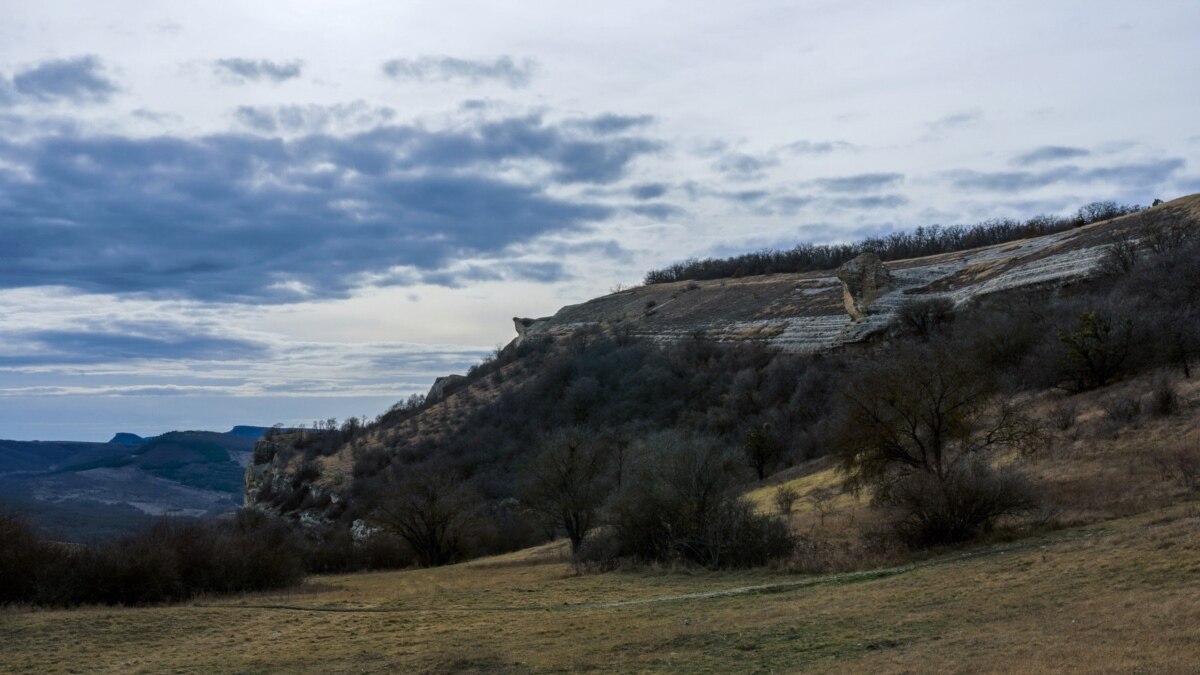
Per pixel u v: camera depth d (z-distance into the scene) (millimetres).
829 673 12695
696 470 32688
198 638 22594
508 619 22672
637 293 167250
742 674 13750
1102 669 10211
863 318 89062
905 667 12203
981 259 104000
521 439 94125
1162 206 89000
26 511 32562
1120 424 34875
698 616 19859
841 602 18953
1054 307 60094
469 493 58062
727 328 118062
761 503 44156
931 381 30891
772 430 67562
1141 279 58469
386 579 39656
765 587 23250
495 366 143375
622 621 20328
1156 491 25438
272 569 34781
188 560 32031
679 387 96000
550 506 50312
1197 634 11125
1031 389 49219
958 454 32625
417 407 131375
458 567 47000
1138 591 14594
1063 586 16156
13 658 20484
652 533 33219
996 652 12250
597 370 107250
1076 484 28516
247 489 124875
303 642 21141
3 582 29344
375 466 99938
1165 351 42656
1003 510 25219
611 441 66438
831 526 32969
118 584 29422
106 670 18906
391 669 17188
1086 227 101250
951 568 20672
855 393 32781
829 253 164875
